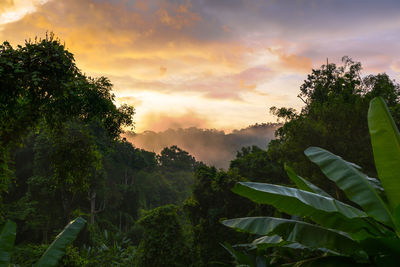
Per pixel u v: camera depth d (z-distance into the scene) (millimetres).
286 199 3062
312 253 4867
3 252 3779
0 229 4027
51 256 3990
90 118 11016
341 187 3508
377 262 2963
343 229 3094
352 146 13688
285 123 20219
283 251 5191
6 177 7992
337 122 14438
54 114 9430
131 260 22391
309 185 4125
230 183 20547
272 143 22234
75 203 37062
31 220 29688
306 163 14344
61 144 11094
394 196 3100
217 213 19984
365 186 3354
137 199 53031
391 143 3221
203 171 22297
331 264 3068
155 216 21656
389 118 3314
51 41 7660
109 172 48781
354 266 2979
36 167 29922
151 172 73438
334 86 22578
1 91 6711
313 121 15570
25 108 8102
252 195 3162
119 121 12281
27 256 17453
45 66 7172
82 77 8195
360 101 14984
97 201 44531
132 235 44062
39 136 27516
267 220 3332
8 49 6957
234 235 19141
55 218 31188
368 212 3104
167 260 20047
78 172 11203
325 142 14023
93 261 20188
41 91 7488
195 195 21797
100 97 10625
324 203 3059
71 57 7695
